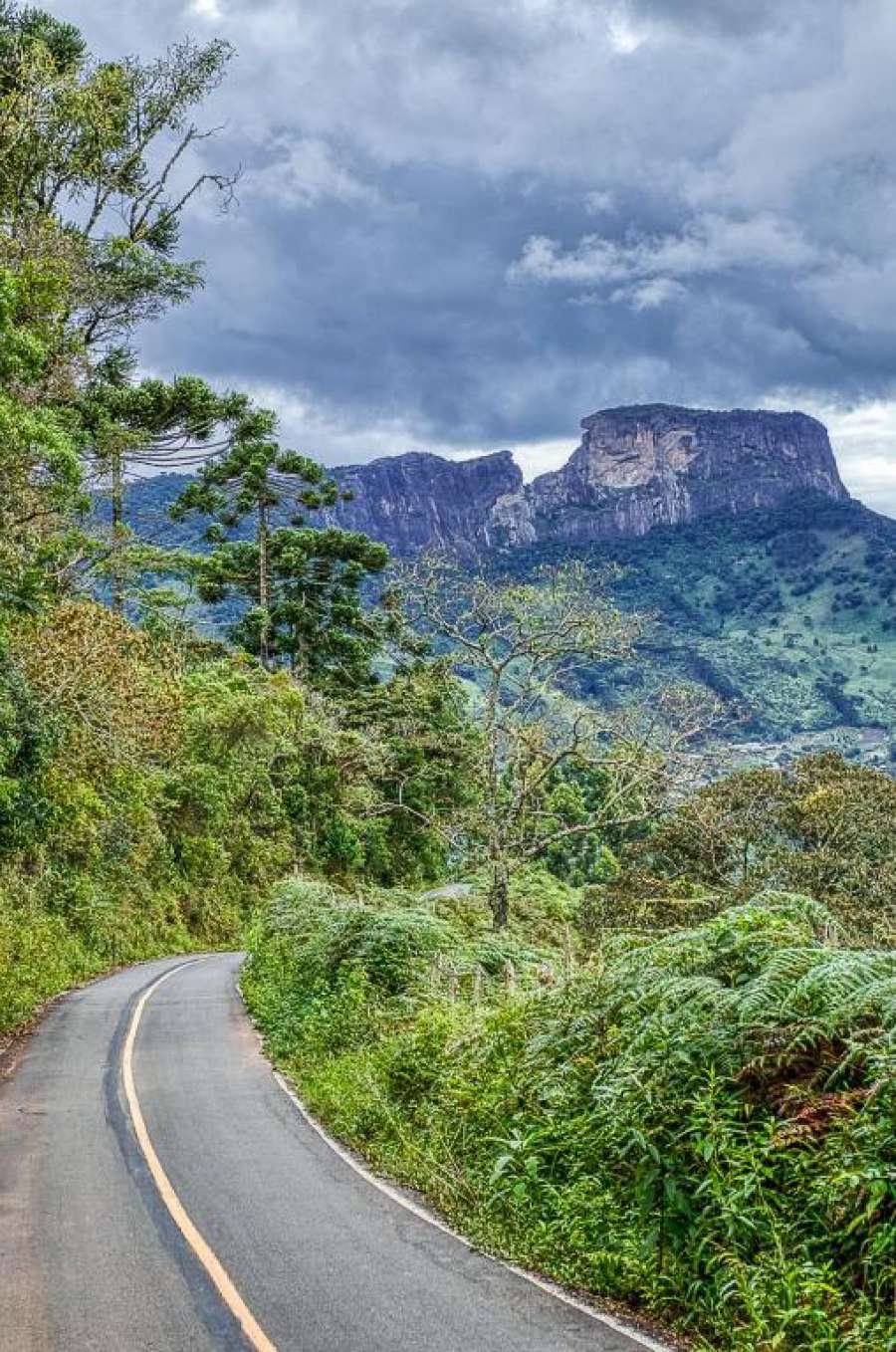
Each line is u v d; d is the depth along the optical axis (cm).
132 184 4066
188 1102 1400
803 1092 671
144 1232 883
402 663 4503
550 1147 850
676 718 2617
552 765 2656
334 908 2328
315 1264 790
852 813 3628
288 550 6688
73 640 2592
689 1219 688
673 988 753
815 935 859
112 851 3791
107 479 3962
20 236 2788
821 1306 580
